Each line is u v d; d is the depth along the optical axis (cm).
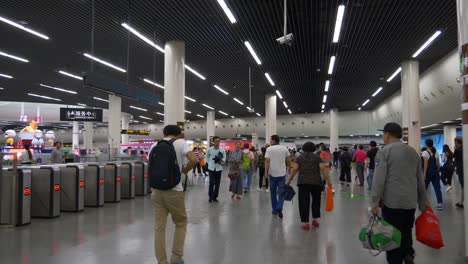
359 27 1246
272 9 1091
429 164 846
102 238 571
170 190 420
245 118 4650
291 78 2130
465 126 467
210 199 986
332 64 1781
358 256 469
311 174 641
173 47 1362
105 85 1017
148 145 3325
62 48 1476
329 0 1032
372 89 2575
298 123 4334
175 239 432
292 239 562
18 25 1213
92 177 902
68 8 1073
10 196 667
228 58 1645
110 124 2503
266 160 783
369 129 3981
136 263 443
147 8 1069
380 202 383
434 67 1783
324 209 860
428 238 369
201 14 1120
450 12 1113
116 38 1344
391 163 366
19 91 2500
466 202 461
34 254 483
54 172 755
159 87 2291
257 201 1002
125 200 1027
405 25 1226
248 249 505
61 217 759
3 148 1994
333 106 3616
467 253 454
